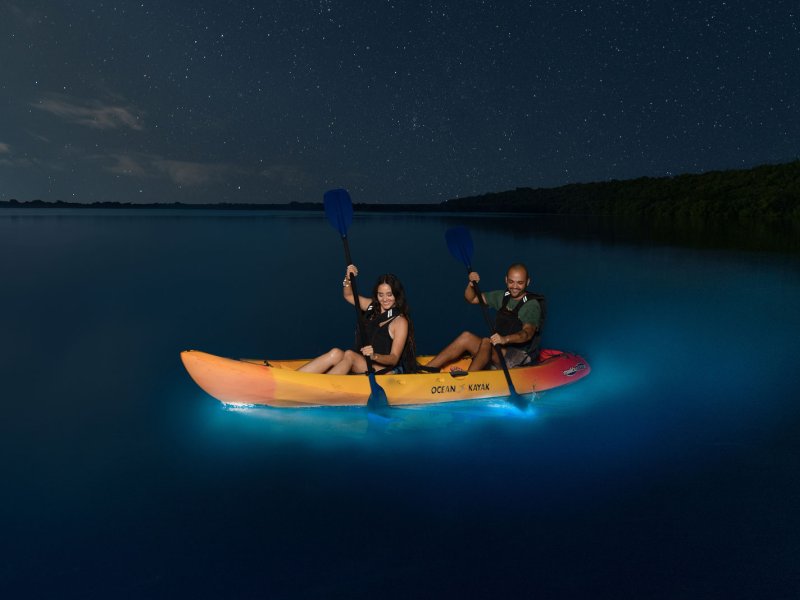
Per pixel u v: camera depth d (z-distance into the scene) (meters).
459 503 3.63
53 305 10.67
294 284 12.92
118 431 4.82
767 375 6.19
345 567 3.04
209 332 8.60
